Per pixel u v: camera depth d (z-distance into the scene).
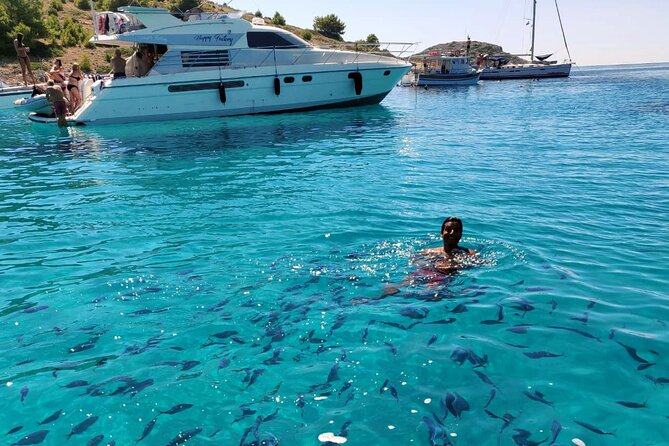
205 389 3.86
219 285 5.73
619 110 25.00
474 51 116.12
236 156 13.75
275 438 3.30
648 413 3.47
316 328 4.70
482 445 3.18
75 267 6.41
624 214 8.09
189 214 8.58
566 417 3.44
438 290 5.41
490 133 17.62
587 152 13.68
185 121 20.58
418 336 4.50
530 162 12.45
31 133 18.97
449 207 8.59
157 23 20.19
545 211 8.30
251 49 21.55
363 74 22.98
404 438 3.27
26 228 8.03
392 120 21.34
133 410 3.65
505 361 4.09
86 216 8.62
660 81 63.53
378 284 5.62
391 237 7.14
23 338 4.71
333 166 12.21
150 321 4.96
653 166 11.73
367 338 4.50
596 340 4.38
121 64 20.39
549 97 36.34
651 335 4.44
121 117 20.00
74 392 3.87
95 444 3.33
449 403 3.59
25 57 30.50
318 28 98.75
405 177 10.91
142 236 7.55
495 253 6.44
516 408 3.53
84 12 62.91
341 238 7.14
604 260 6.19
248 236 7.38
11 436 3.43
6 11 42.88
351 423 3.42
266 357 4.26
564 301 5.10
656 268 5.93
